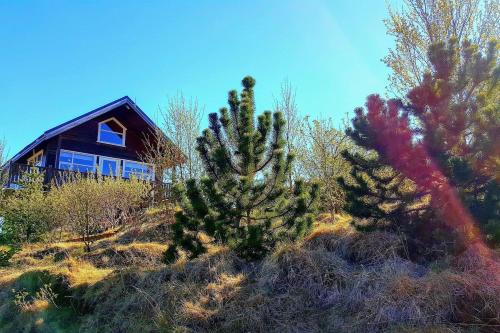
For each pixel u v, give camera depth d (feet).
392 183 23.66
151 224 36.35
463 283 17.88
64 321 23.95
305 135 39.01
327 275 21.33
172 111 47.26
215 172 24.82
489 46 22.33
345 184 23.41
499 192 19.02
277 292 21.43
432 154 20.72
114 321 22.49
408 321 17.35
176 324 20.48
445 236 19.83
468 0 38.55
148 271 25.53
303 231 24.40
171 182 41.63
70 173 46.60
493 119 19.84
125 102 71.00
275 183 24.44
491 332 16.30
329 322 18.79
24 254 36.14
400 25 40.42
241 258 24.88
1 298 27.55
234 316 20.03
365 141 22.29
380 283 19.53
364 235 23.71
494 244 19.20
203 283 23.27
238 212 24.18
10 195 46.60
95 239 37.24
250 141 24.06
